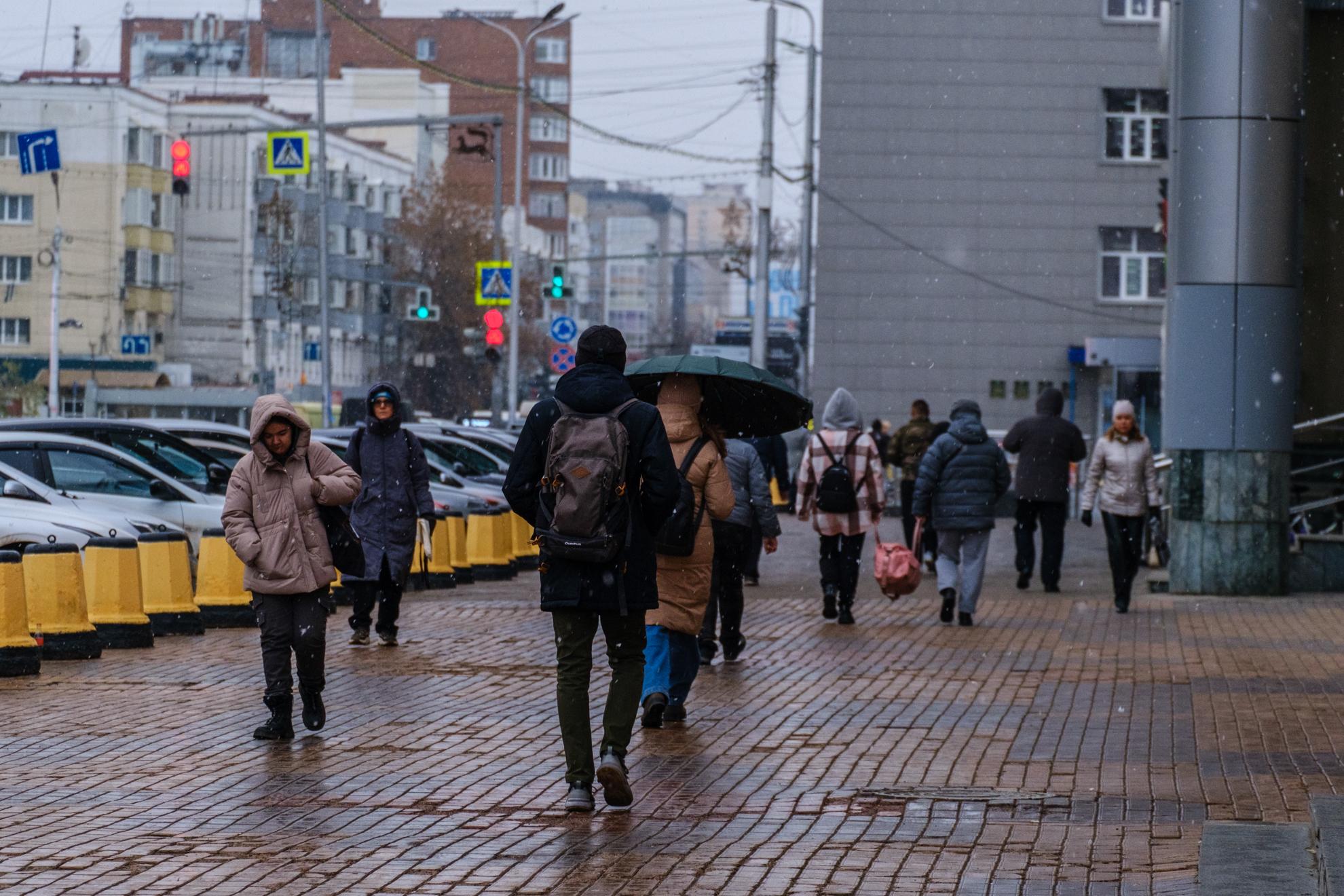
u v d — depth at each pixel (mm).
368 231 188375
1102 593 41531
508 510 48062
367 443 29797
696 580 21500
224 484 37500
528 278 194375
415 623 33719
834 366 93750
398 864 14469
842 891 13570
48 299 151375
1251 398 39969
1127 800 17141
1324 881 12391
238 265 164250
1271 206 39688
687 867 14352
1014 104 93312
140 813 16500
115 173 152500
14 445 35812
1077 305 93375
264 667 20703
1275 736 20891
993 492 33688
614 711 16828
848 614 33719
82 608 28016
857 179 93500
